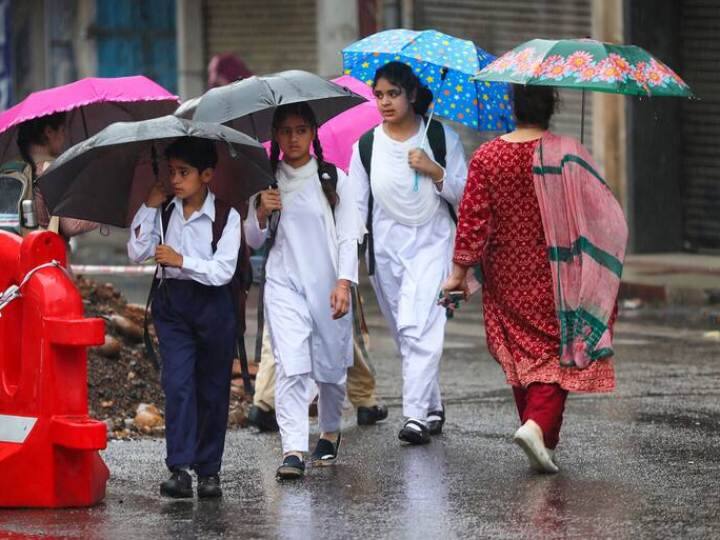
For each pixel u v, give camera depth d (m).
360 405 22.67
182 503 17.33
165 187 17.56
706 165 45.34
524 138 18.50
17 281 17.14
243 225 18.20
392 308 21.67
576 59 17.94
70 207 17.48
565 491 17.44
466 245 18.67
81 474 17.08
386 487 17.97
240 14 58.97
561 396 18.41
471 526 15.83
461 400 24.52
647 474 18.28
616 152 46.03
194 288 17.47
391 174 21.05
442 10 52.22
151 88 20.70
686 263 43.69
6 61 59.66
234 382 24.81
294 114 18.48
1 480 16.97
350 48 21.59
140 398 23.44
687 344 30.83
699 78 45.03
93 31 64.75
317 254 18.81
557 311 18.30
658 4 45.28
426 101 21.31
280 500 17.39
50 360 16.83
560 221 18.30
